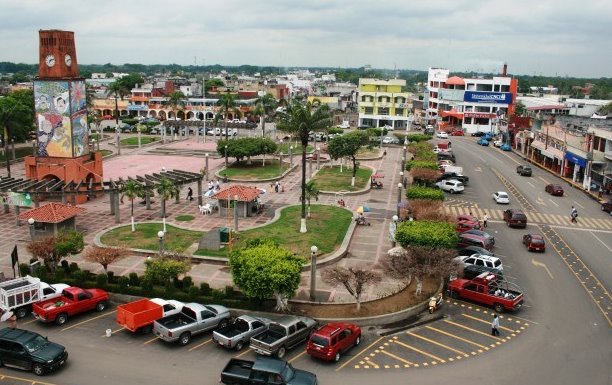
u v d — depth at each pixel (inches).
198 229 2103.8
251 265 1326.3
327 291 1531.7
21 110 3501.5
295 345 1246.9
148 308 1289.4
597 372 1154.7
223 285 1561.3
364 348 1243.8
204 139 4815.5
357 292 1387.8
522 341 1290.6
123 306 1279.5
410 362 1182.9
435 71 6894.7
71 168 2465.6
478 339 1296.8
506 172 3654.0
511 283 1653.5
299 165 3708.2
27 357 1091.3
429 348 1247.5
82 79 2534.5
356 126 6417.3
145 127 5777.6
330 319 1350.9
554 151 3622.0
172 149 4414.4
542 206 2689.5
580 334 1333.7
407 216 2160.4
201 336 1288.1
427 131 5871.1
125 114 7096.5
